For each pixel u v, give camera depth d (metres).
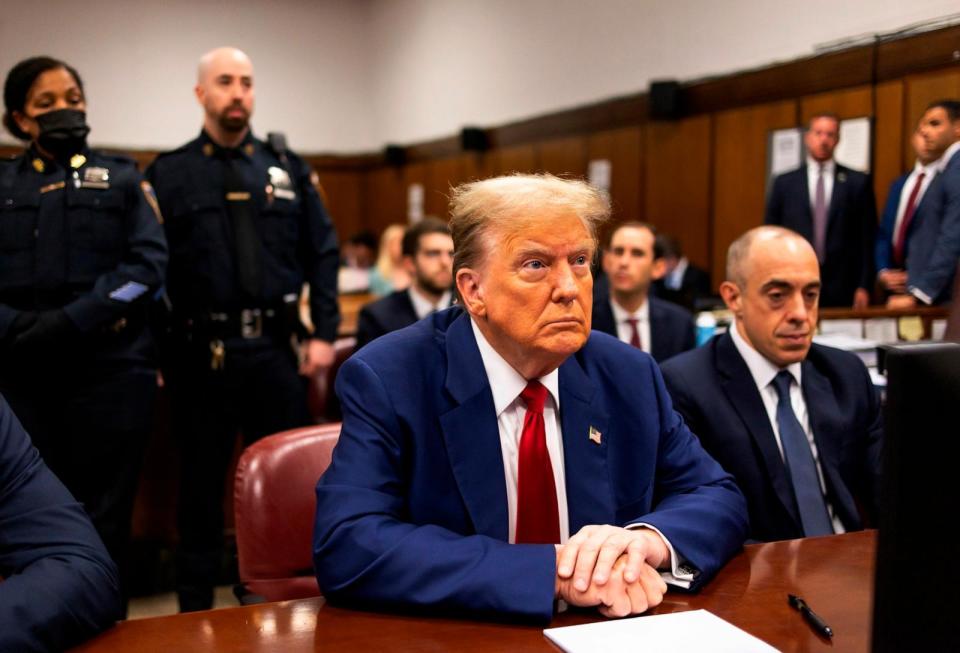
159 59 9.30
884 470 0.77
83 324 2.31
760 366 1.85
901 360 0.75
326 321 3.12
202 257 2.85
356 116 10.42
